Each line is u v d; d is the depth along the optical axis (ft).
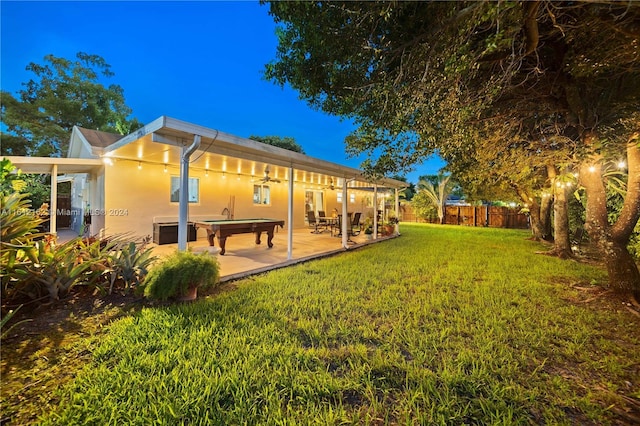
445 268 18.75
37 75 52.24
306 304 11.64
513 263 20.45
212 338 8.56
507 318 10.42
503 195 36.42
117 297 12.05
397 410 5.84
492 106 12.23
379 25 9.16
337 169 25.23
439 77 9.12
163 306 11.14
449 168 22.27
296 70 11.81
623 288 12.74
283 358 7.54
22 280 10.63
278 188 39.93
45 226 29.71
